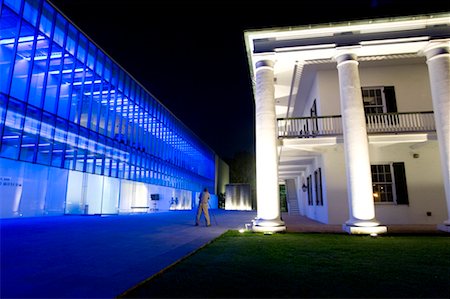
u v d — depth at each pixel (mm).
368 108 13398
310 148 12867
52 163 17328
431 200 12469
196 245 7270
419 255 6008
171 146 35469
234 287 3742
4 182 15812
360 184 10078
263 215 10609
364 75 13789
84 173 21906
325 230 10477
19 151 15188
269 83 11469
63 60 18469
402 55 11758
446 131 10148
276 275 4352
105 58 22906
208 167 52094
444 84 10414
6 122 14602
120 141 24500
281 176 24953
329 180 12836
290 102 17141
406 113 12133
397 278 4223
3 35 14867
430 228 10836
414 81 13492
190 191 41750
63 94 18594
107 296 3371
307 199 19359
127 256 5797
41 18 16984
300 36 11469
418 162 12812
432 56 10844
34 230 10258
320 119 13438
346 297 3406
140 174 27406
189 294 3467
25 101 15750
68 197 20641
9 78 14898
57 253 6051
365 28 11078
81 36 20281
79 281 3980
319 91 13656
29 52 16203
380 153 12977
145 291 3574
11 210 16219
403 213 12430
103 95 22609
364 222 9750
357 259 5566
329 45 11195
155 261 5316
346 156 10531
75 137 19281
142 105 28641
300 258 5637
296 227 11430
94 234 9438
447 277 4301
